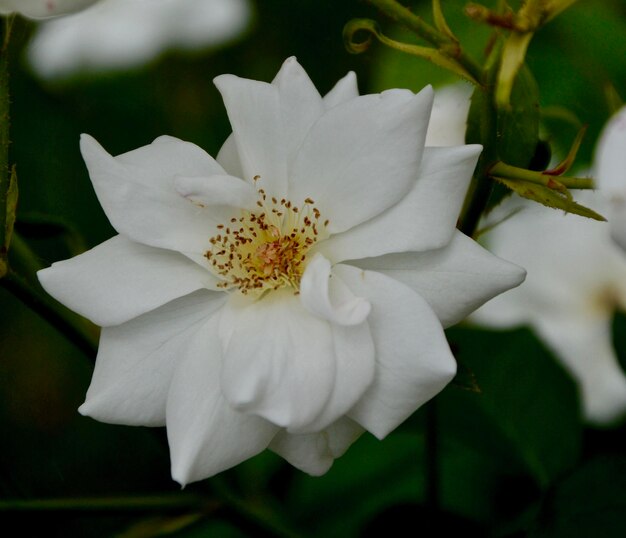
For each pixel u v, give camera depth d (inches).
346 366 13.8
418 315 13.8
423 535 15.8
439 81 16.6
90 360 15.1
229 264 14.3
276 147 14.2
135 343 14.2
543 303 17.3
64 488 19.6
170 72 19.0
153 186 14.1
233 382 13.7
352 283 14.0
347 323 13.6
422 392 13.7
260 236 14.4
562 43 16.8
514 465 16.6
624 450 16.7
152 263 14.2
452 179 13.8
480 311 17.0
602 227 17.1
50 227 15.4
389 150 13.8
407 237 13.9
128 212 14.1
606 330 17.2
